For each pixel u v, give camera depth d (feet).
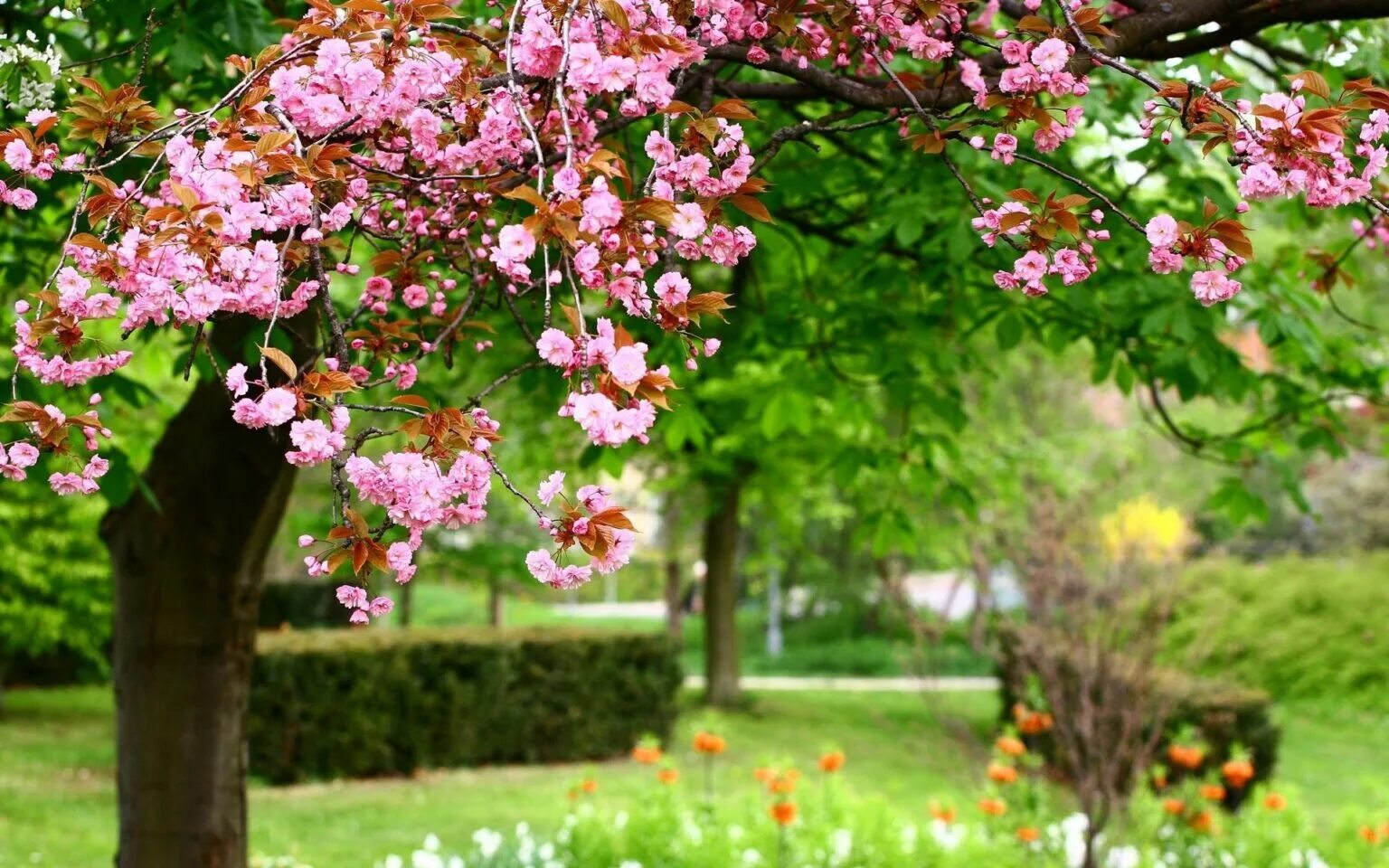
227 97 5.95
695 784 33.71
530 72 5.90
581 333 5.31
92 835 25.09
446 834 27.35
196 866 13.51
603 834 19.31
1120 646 19.98
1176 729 28.50
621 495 53.93
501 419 36.35
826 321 14.96
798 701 52.80
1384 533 69.72
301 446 5.23
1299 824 18.49
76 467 5.81
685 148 6.29
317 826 27.91
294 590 68.69
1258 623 55.83
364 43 5.98
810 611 88.17
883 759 39.17
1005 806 18.71
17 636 43.96
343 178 6.01
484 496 5.68
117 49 11.28
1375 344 15.80
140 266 5.56
